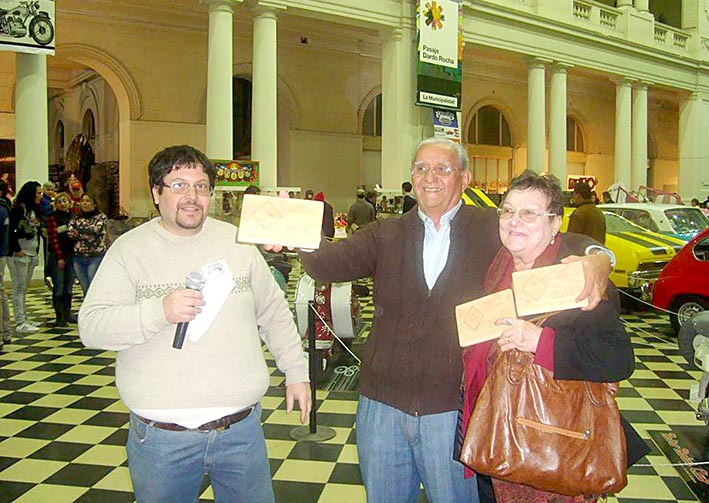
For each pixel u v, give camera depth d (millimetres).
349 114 21469
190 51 18078
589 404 2273
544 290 2238
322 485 4309
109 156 21250
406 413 2688
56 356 7742
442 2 16562
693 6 27031
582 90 28672
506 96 26156
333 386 6473
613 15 23438
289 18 19062
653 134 31812
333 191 21219
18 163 12352
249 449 2604
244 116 20625
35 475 4484
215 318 2506
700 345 4496
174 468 2477
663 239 10914
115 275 2482
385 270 2818
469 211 2848
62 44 16344
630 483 4359
